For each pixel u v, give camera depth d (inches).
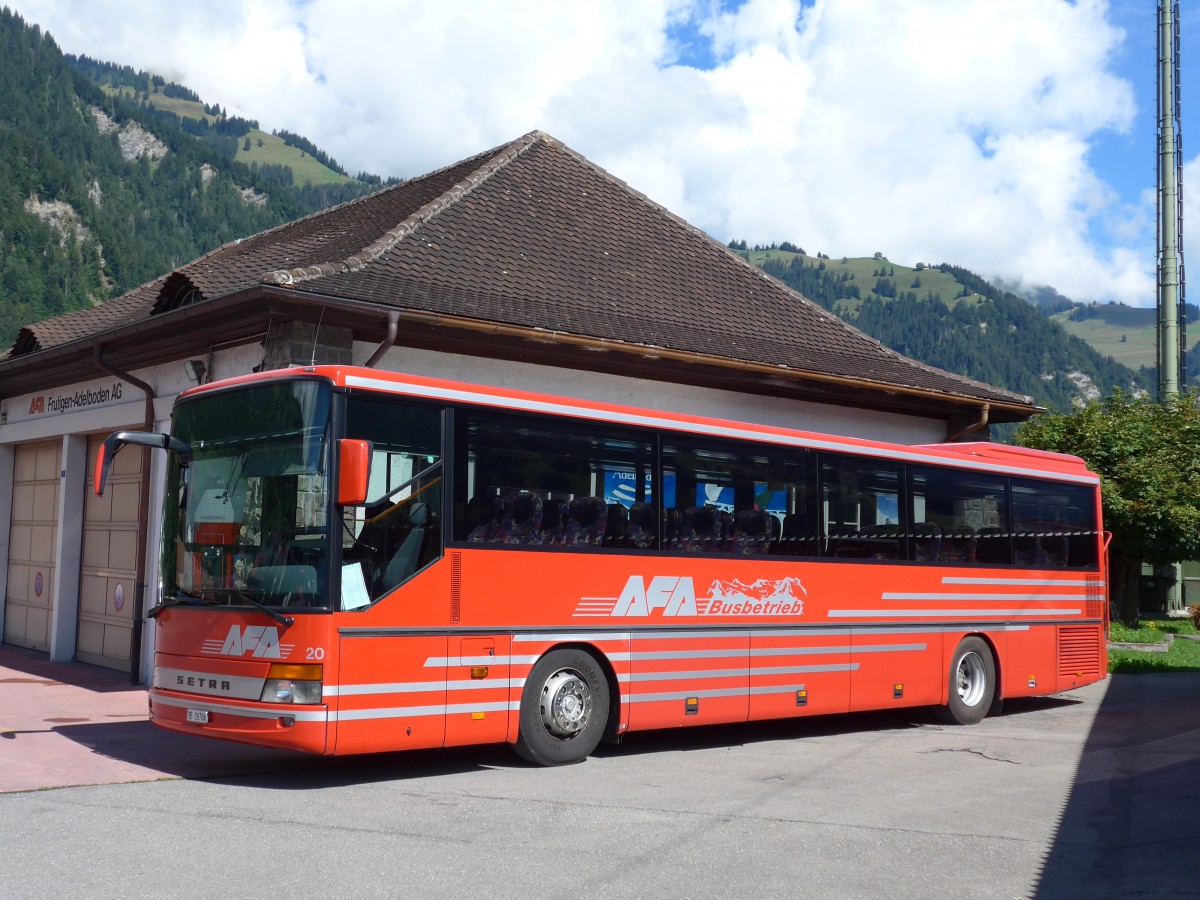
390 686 351.9
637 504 427.2
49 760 383.9
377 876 252.1
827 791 365.4
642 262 756.0
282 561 349.1
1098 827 319.6
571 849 279.6
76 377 682.8
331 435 350.3
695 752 446.6
